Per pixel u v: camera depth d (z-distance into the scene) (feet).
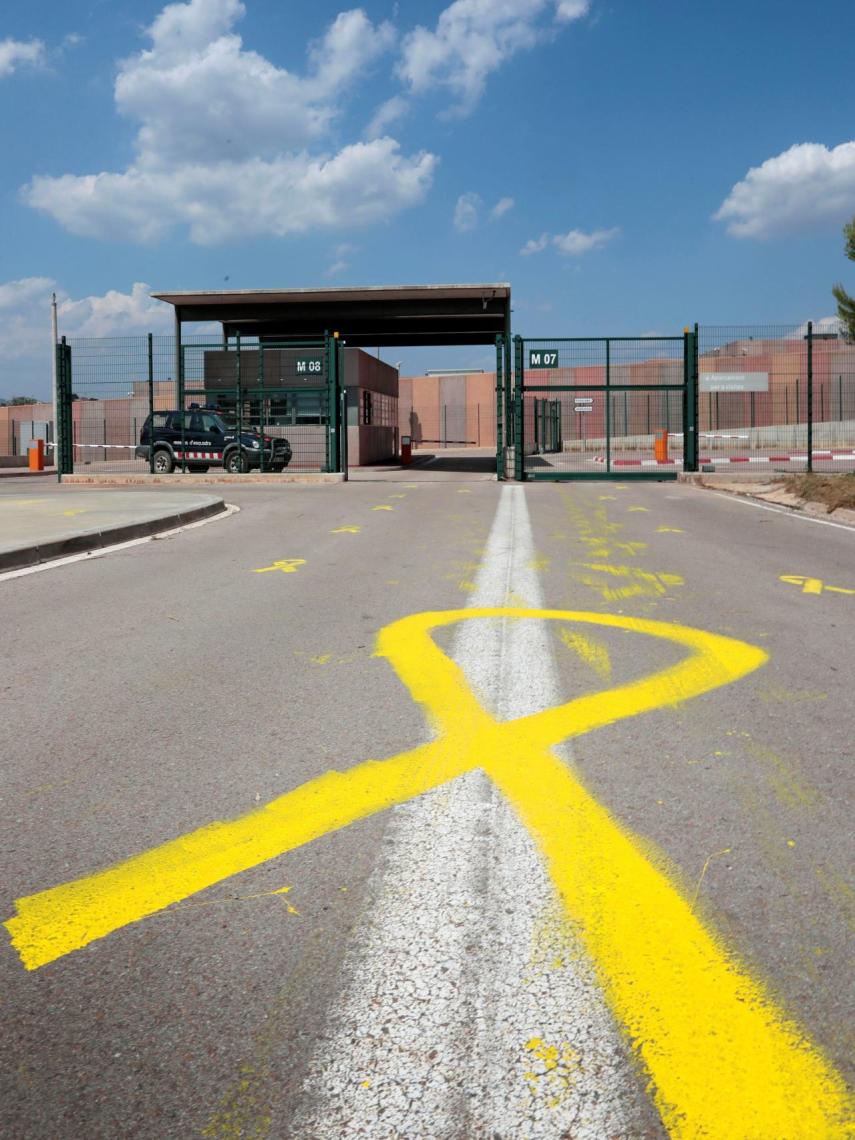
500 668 15.28
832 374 116.67
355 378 96.32
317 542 32.58
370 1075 5.83
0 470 111.04
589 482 66.59
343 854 8.73
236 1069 5.91
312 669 15.37
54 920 7.66
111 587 23.59
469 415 186.50
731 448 121.08
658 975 6.75
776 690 13.85
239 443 72.74
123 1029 6.31
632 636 17.54
